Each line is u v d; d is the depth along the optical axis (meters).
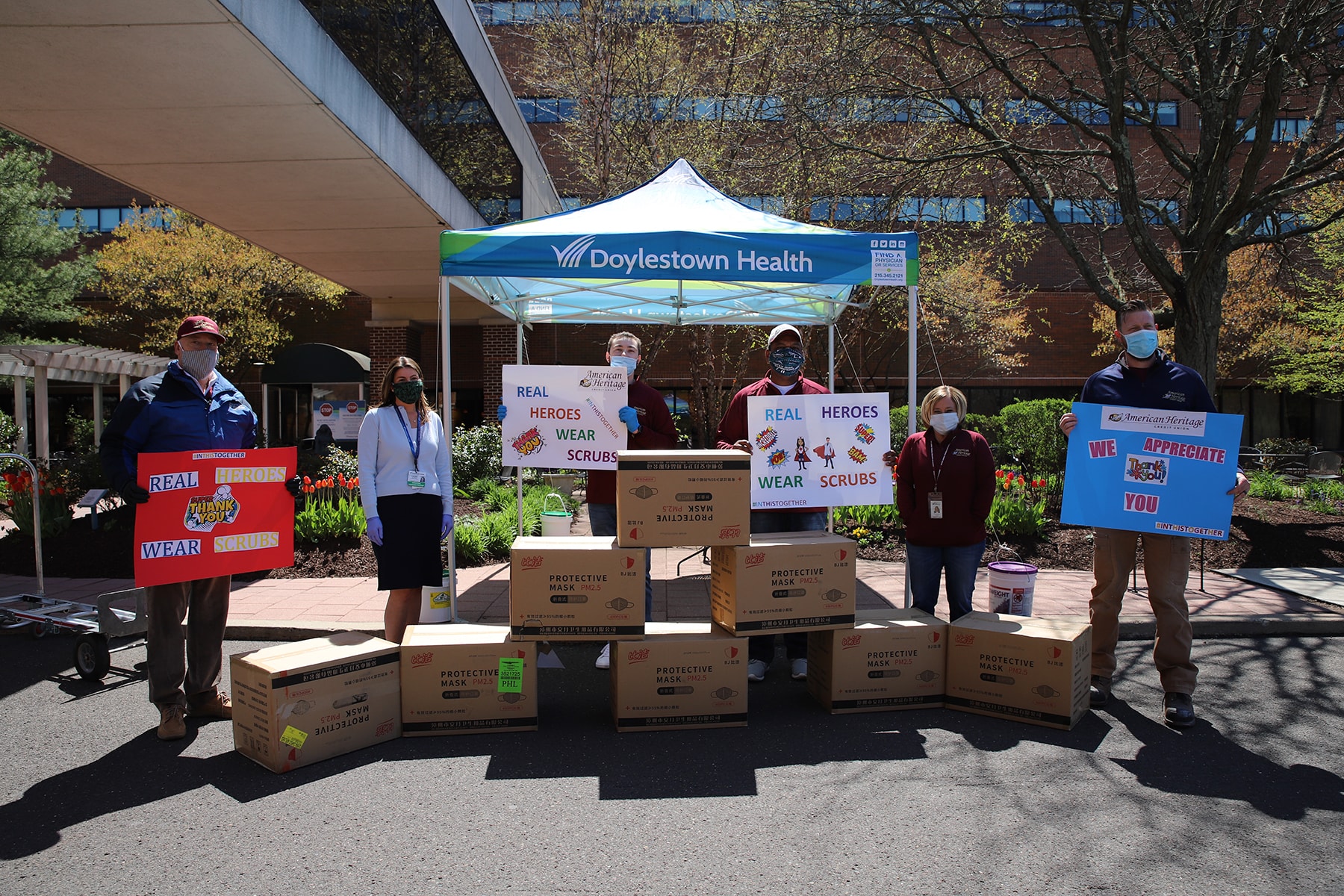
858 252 5.59
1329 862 2.95
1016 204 16.47
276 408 23.95
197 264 21.89
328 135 8.43
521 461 6.08
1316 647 5.80
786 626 4.38
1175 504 4.33
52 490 9.76
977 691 4.48
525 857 3.00
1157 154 18.44
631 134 16.86
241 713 3.92
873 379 23.19
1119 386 4.57
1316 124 10.09
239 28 6.21
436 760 3.90
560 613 4.24
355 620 6.20
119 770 3.79
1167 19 11.10
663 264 5.46
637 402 6.11
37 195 19.58
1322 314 17.72
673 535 4.29
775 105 15.78
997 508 9.05
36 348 13.12
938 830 3.19
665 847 3.07
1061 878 2.84
